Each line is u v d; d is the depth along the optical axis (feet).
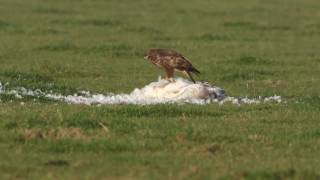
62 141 41.65
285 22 128.36
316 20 132.26
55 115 46.78
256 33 115.34
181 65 57.52
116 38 106.52
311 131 46.03
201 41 105.60
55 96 59.62
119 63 84.99
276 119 49.60
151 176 35.37
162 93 57.57
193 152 40.78
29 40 101.96
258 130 46.16
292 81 75.05
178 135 43.52
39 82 68.23
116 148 41.14
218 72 79.87
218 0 164.14
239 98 60.70
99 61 86.17
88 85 69.10
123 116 48.67
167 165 37.76
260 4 157.17
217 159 39.32
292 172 35.27
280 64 86.58
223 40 107.14
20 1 154.30
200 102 55.52
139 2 157.79
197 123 47.19
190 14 138.82
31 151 40.16
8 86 61.77
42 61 83.61
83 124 45.70
